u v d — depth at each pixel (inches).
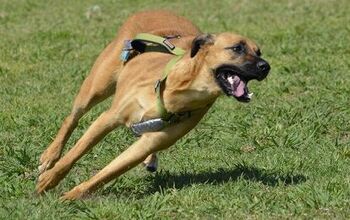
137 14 390.6
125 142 419.2
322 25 726.5
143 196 340.2
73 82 547.2
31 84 543.8
